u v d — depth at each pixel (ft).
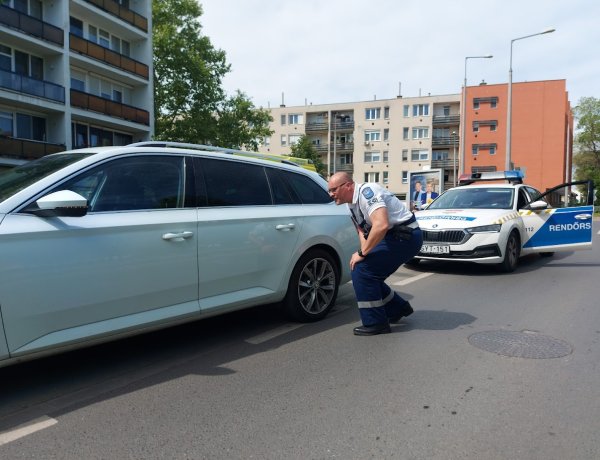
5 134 75.25
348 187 14.12
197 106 119.85
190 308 12.47
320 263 16.57
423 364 12.15
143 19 101.71
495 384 10.85
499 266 25.93
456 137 192.95
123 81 101.30
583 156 211.82
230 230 13.37
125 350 13.46
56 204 9.48
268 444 8.39
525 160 183.32
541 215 28.45
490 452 8.07
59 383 11.16
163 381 11.25
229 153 15.03
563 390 10.52
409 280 23.86
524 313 17.11
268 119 127.95
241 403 10.03
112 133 99.91
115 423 9.19
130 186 11.68
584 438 8.49
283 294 15.23
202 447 8.30
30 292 9.54
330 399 10.19
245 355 13.01
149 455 8.06
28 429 8.96
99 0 89.76
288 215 15.19
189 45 119.34
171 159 12.77
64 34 82.28
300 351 13.29
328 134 222.28
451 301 19.16
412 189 61.77
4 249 9.23
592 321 15.99
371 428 8.92
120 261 10.94
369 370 11.80
